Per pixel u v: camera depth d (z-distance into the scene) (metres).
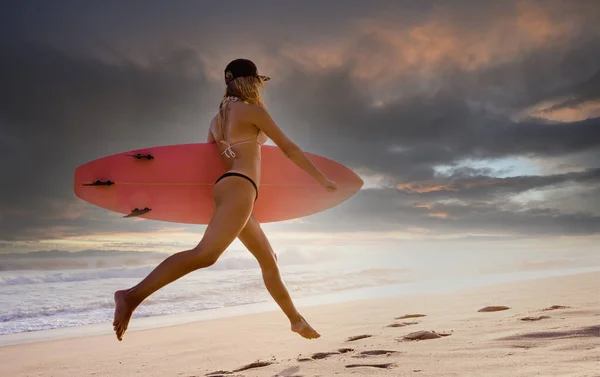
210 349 3.97
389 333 3.83
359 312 5.62
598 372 1.89
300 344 3.82
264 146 3.17
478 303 5.54
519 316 3.94
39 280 10.20
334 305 6.43
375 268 11.74
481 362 2.34
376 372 2.35
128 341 4.79
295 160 2.72
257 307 7.37
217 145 2.99
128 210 3.12
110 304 7.61
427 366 2.37
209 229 2.47
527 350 2.52
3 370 3.77
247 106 2.74
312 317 5.41
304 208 3.19
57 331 5.86
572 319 3.42
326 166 3.23
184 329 5.29
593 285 6.59
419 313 5.09
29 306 7.39
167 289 8.77
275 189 3.15
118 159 3.11
